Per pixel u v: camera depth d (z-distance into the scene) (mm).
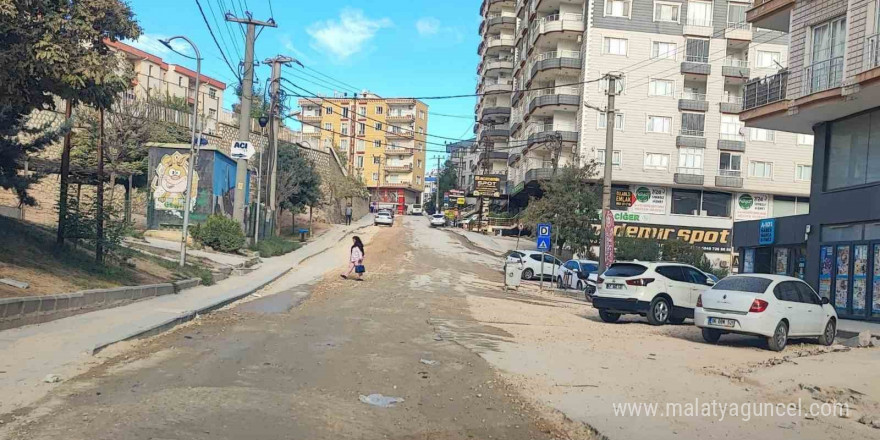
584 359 10914
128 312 13398
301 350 10570
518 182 61281
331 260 34875
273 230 38438
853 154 20281
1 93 11961
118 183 36219
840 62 19188
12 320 10594
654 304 16797
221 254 28641
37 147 16078
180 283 18234
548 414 7414
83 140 31812
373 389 8164
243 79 30062
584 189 38812
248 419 6453
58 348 9555
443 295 22172
